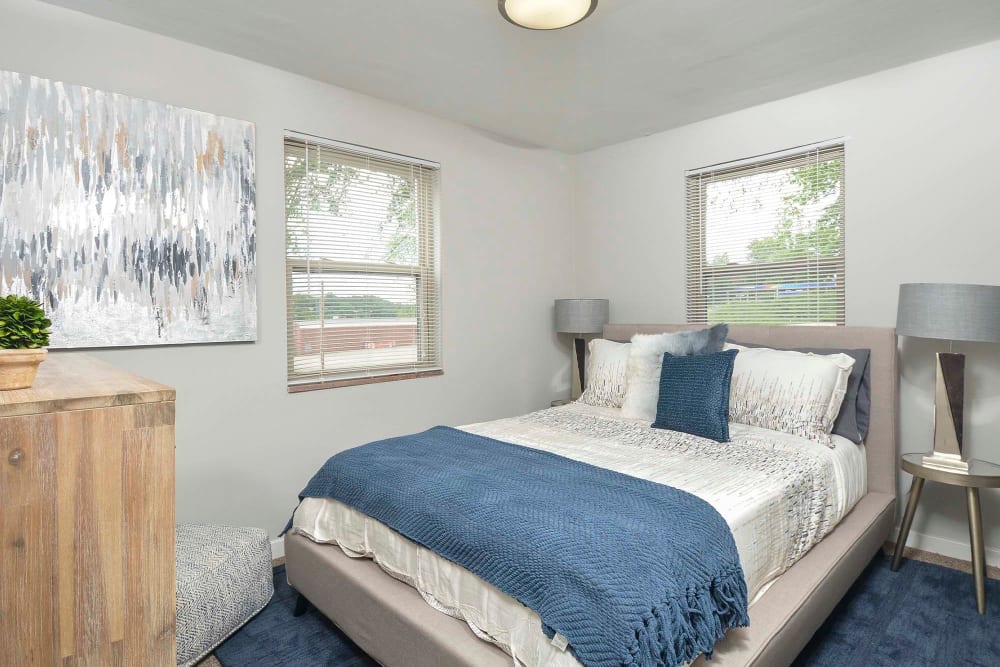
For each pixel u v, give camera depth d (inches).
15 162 85.4
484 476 77.5
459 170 145.9
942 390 97.8
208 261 104.0
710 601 56.1
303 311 120.4
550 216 169.6
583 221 173.5
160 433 33.6
